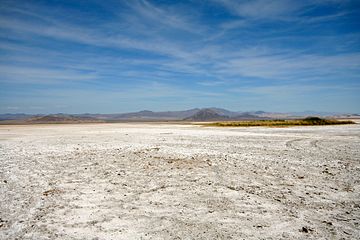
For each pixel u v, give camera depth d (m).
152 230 7.08
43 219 7.73
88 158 17.31
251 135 35.22
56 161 16.33
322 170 14.19
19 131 47.03
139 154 18.83
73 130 49.88
